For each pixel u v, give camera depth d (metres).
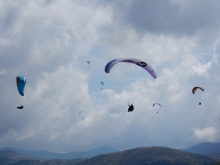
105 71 74.62
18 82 74.06
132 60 75.00
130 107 59.50
